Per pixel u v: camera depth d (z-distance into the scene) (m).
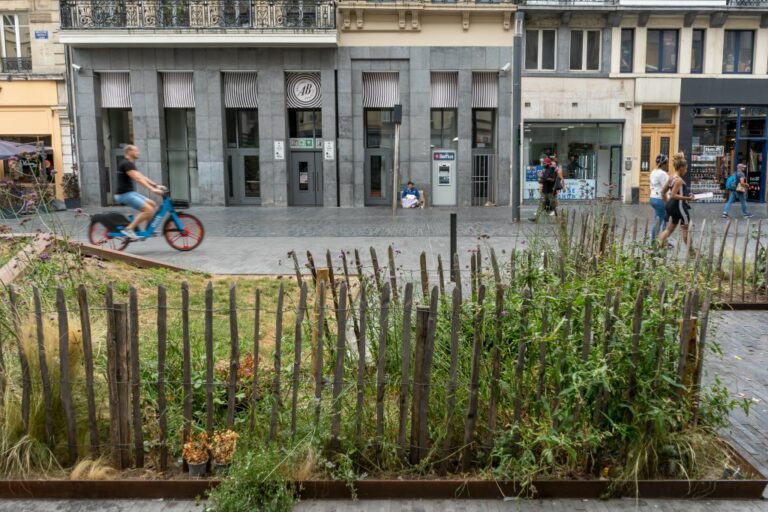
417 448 4.18
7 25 27.64
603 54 28.31
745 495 3.97
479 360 4.10
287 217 22.56
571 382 4.02
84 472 4.10
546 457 3.98
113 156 28.52
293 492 3.90
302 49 27.22
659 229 13.14
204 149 27.69
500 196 28.59
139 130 27.47
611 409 4.05
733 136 29.20
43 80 27.48
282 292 4.18
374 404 4.56
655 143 29.19
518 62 19.14
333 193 27.97
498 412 4.33
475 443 4.25
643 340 4.04
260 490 3.79
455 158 28.66
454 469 4.20
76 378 4.39
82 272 7.48
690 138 29.00
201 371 4.79
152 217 12.87
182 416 4.40
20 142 27.97
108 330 4.11
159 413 4.21
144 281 8.78
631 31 28.52
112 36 26.28
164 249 13.65
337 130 27.84
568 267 6.04
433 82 28.22
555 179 18.48
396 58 27.48
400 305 5.23
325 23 26.56
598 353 4.02
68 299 6.27
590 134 28.83
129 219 12.88
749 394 5.52
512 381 4.16
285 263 11.79
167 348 4.95
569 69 28.36
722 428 4.70
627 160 28.75
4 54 27.77
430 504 3.93
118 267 9.28
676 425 4.04
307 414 4.31
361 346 4.17
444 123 28.69
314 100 27.78
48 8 27.34
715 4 27.84
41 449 4.17
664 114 29.14
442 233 16.98
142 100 27.33
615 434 4.06
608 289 4.32
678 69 28.72
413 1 26.81
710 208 25.86
